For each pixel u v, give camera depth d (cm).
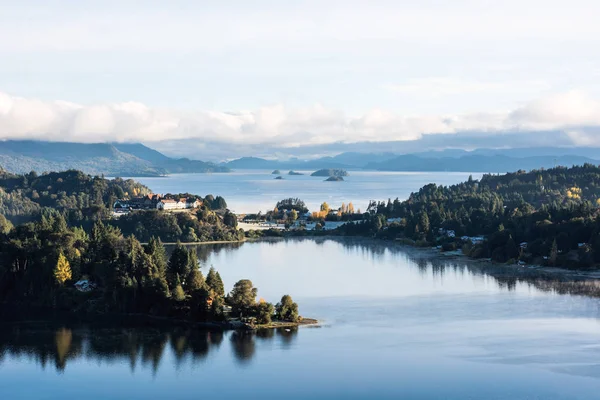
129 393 18575
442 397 18162
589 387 18750
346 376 19575
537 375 19612
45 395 18500
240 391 18625
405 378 19425
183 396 18325
